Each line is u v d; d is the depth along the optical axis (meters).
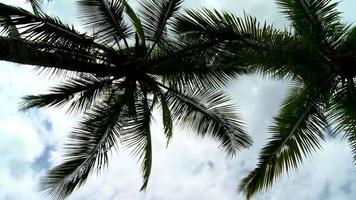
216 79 12.15
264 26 10.34
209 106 12.65
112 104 11.95
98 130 11.95
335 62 10.74
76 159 11.94
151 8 11.82
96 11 11.91
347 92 10.69
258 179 11.03
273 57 10.33
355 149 10.38
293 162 10.94
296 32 10.63
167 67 11.86
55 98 11.54
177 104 12.62
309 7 10.58
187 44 11.16
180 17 10.54
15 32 9.54
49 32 10.23
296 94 11.77
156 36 11.87
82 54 11.06
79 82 11.71
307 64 10.61
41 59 10.13
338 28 10.59
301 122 11.01
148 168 12.38
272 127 11.16
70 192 11.98
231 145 12.76
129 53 11.94
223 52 10.71
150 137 12.38
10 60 9.31
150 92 12.23
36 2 11.11
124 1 11.82
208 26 10.38
